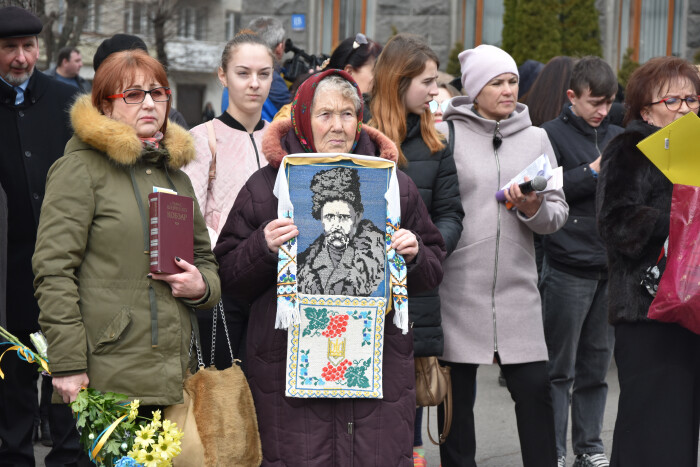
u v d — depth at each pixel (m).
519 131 5.39
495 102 5.31
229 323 5.05
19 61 5.14
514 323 5.19
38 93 5.28
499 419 7.32
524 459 5.17
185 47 25.03
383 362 4.05
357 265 3.99
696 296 4.19
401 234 4.01
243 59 5.28
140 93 3.97
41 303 3.69
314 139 4.15
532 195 5.05
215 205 5.18
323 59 8.41
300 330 3.96
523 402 5.16
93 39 18.77
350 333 3.97
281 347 4.03
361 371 3.97
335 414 4.01
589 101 6.24
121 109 3.97
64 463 5.16
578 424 6.15
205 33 25.30
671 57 4.77
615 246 4.53
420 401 5.02
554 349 6.10
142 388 3.75
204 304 3.96
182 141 4.09
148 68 3.99
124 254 3.80
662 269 4.49
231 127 5.32
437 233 4.40
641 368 4.54
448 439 5.29
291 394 3.93
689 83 4.68
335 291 3.97
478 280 5.19
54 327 3.67
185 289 3.86
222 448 3.87
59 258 3.72
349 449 3.98
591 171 5.99
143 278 3.82
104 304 3.76
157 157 3.98
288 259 3.92
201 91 25.81
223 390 3.95
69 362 3.66
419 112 5.09
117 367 3.74
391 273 3.99
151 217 3.81
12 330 5.19
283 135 4.30
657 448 4.48
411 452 4.10
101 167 3.86
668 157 4.37
